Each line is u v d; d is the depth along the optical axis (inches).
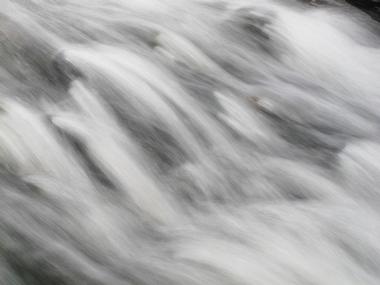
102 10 298.2
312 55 303.6
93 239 175.6
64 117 214.2
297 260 177.8
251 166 219.1
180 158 217.8
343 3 353.1
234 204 201.6
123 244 178.4
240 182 210.8
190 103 241.0
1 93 221.8
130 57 258.8
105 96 232.1
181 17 304.5
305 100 264.8
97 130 214.2
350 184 218.8
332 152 232.4
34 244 166.9
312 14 335.6
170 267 170.2
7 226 169.6
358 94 285.4
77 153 203.9
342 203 208.1
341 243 187.2
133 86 239.3
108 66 245.4
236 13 314.0
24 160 196.5
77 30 275.1
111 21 288.8
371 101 279.9
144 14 301.4
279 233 187.2
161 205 197.5
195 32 292.8
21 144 199.6
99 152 205.9
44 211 178.4
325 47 310.0
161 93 240.8
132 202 196.2
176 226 189.6
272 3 337.7
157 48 273.4
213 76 266.7
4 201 177.6
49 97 226.1
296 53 301.9
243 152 226.2
